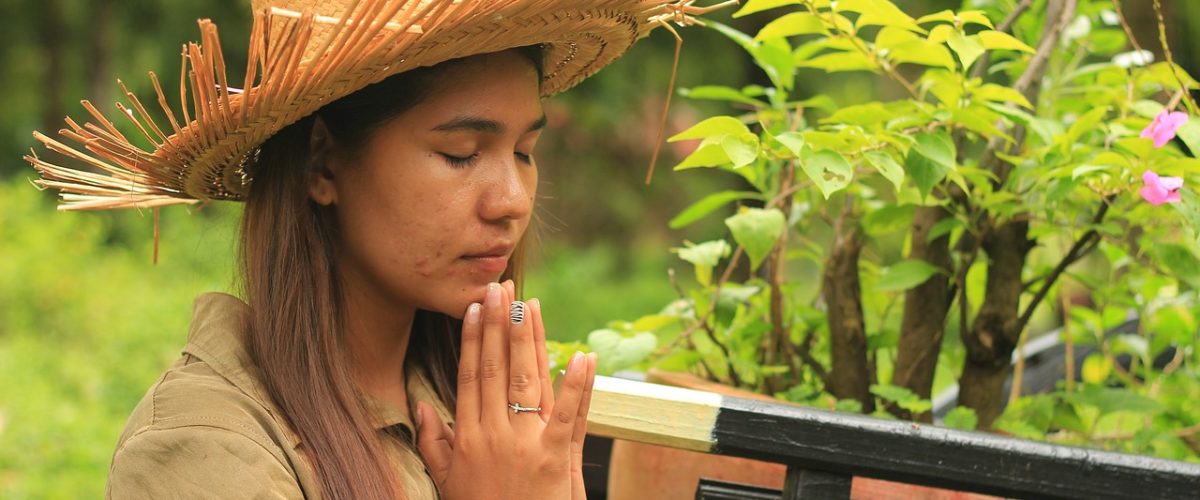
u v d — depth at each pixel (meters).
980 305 2.25
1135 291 2.32
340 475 1.32
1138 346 2.36
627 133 11.68
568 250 11.65
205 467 1.25
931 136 1.74
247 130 1.32
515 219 1.40
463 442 1.40
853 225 2.13
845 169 1.63
